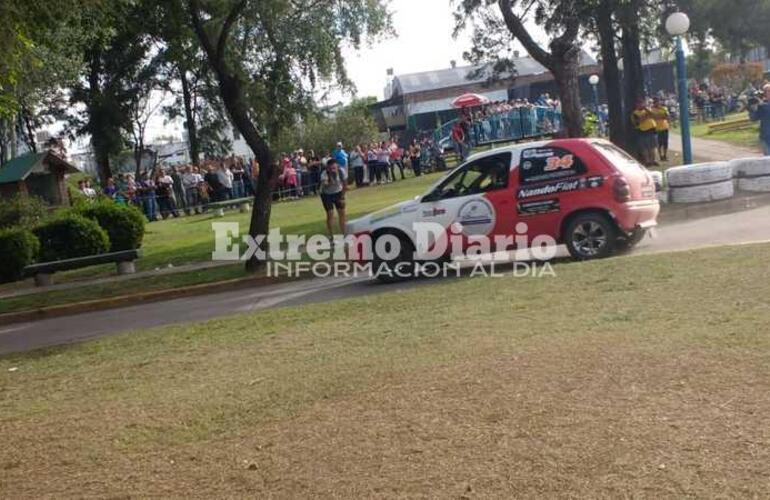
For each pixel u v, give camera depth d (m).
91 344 9.88
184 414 5.86
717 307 6.87
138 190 31.88
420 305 9.12
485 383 5.57
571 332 6.70
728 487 3.74
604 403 4.92
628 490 3.82
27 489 4.75
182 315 12.37
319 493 4.20
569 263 11.06
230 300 13.26
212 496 4.34
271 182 15.57
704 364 5.38
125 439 5.47
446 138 37.38
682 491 3.75
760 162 14.91
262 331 8.95
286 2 15.94
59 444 5.54
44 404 6.85
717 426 4.39
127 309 14.13
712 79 56.09
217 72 15.58
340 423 5.19
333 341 7.75
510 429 4.70
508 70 21.67
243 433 5.28
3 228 21.45
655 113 23.39
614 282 8.70
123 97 41.38
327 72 18.42
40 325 13.63
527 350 6.28
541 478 4.04
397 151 34.12
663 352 5.74
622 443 4.32
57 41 19.69
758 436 4.22
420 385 5.74
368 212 21.61
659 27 23.70
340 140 46.38
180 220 29.55
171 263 18.41
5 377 8.43
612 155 11.73
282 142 38.06
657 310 7.08
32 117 39.81
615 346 6.05
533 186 11.73
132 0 14.91
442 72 53.00
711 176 14.77
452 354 6.48
